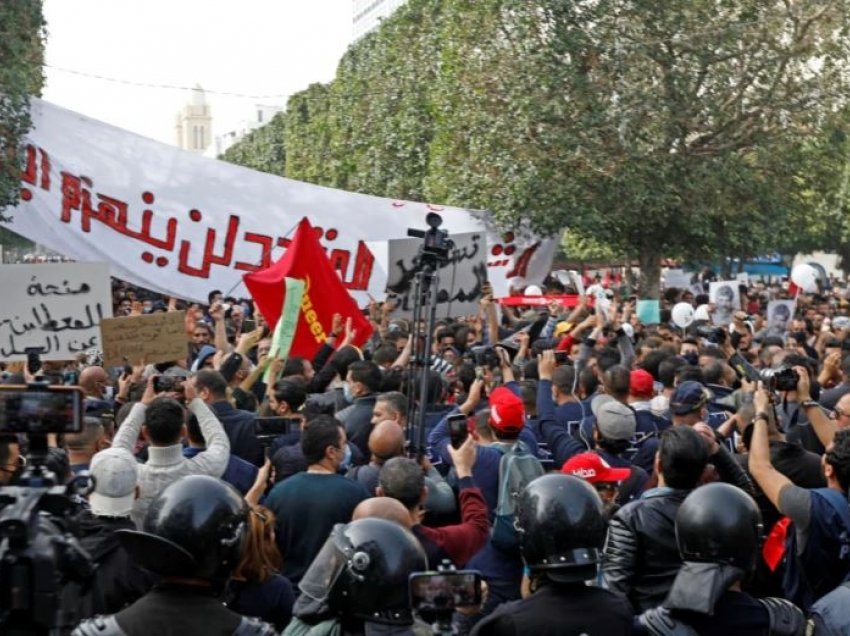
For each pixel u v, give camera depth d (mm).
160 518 3820
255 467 7398
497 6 29141
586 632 4270
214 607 3814
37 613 3268
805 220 33750
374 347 14016
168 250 17578
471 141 29531
